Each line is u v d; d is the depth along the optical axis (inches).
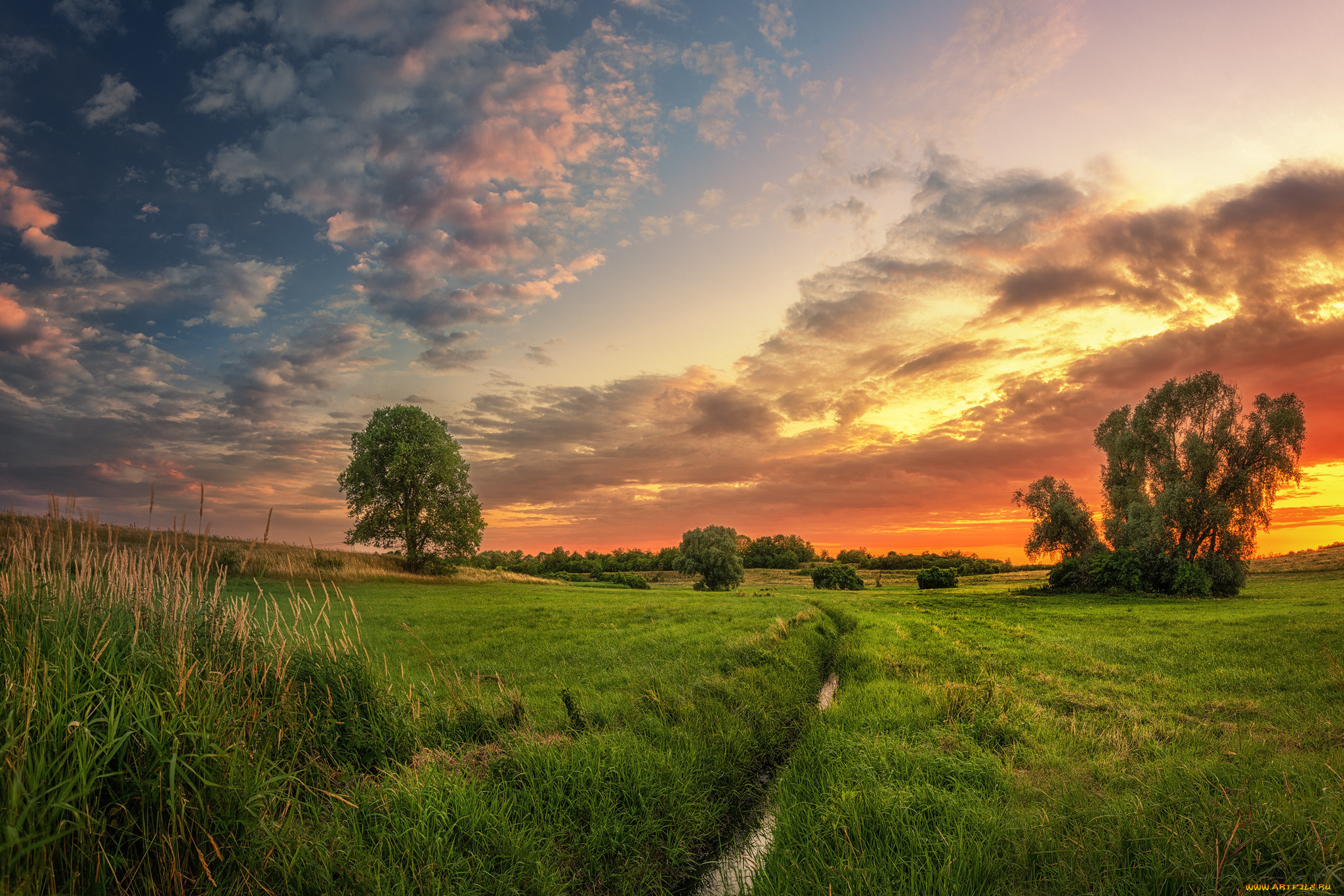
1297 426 1772.9
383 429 2058.3
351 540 2016.5
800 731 378.9
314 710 233.5
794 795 259.0
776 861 200.7
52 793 121.6
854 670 580.4
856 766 265.4
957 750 295.4
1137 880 167.6
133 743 144.3
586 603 1333.7
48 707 132.7
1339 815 177.3
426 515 2069.4
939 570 2753.4
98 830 127.4
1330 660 587.5
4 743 123.7
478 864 166.4
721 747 298.0
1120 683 510.6
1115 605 1552.7
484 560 3464.6
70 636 180.7
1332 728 335.6
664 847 209.3
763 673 478.3
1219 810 193.0
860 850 198.8
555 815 206.1
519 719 297.4
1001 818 212.8
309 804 172.2
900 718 364.2
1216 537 1835.6
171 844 131.1
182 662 171.6
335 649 274.4
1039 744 313.9
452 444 2142.0
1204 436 1947.6
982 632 924.0
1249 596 1715.1
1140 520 1936.5
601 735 274.2
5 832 103.8
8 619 175.8
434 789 190.2
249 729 188.9
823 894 173.2
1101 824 198.2
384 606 1107.9
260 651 239.1
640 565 4650.6
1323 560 2957.7
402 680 374.3
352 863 150.9
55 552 217.6
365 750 234.7
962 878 176.6
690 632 772.0
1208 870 159.6
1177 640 788.0
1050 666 591.5
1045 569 4010.8
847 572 2901.1
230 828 142.9
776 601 1569.9
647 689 379.6
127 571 230.1
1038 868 183.6
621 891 179.6
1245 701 426.9
